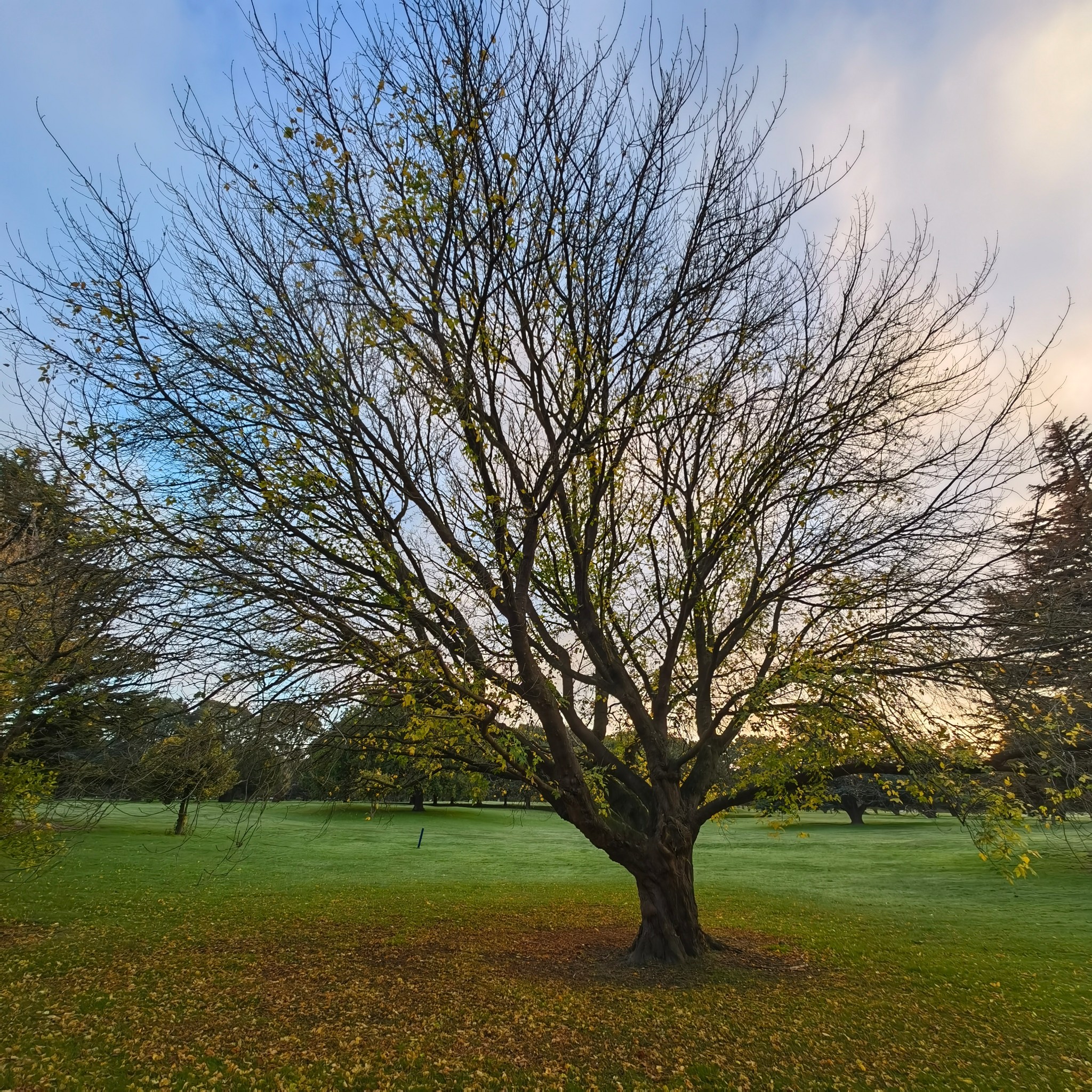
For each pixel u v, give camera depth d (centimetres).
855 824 5369
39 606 1094
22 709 1072
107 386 989
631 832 1332
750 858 3503
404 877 2638
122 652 923
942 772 1071
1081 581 1068
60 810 1196
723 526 1245
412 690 928
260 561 959
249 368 1038
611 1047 945
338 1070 866
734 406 1294
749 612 1333
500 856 3384
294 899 2080
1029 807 1047
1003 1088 837
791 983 1249
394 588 1008
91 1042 934
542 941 1600
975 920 1925
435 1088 829
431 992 1172
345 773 1209
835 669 1122
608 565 1404
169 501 984
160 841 3125
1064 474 1179
